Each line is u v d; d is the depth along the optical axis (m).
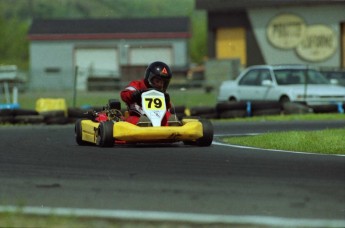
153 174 33.28
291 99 86.50
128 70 178.25
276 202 27.11
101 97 128.38
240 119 79.69
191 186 30.16
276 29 145.62
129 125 44.28
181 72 173.00
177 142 49.38
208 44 153.25
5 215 24.64
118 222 23.81
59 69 191.38
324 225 23.41
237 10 149.00
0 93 107.06
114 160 38.53
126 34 193.88
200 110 80.88
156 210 25.95
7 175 33.41
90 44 194.50
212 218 24.09
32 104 120.00
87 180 31.80
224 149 44.25
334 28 141.12
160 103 46.19
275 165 36.12
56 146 47.84
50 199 27.84
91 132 47.19
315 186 30.05
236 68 145.88
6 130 65.75
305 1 142.00
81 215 24.44
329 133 51.69
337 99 86.44
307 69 90.94
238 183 30.77
